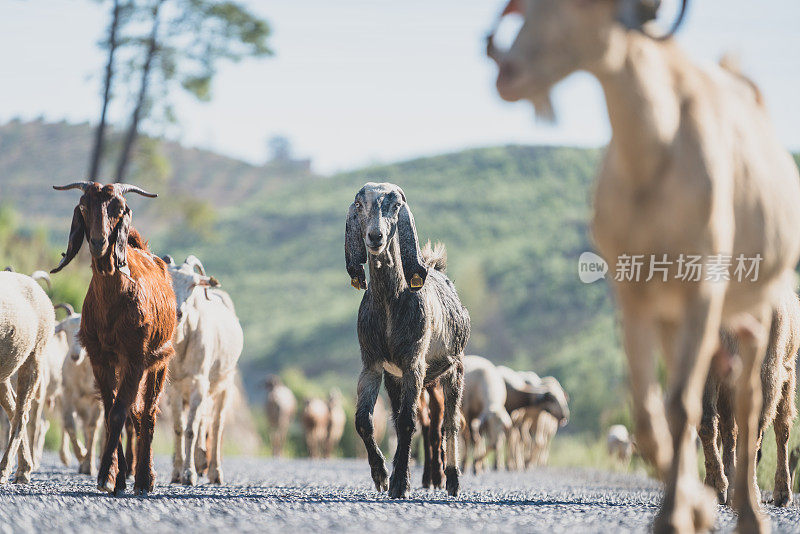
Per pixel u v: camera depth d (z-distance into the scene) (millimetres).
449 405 13680
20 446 13906
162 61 45375
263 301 141750
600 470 32625
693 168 6047
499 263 130500
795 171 7266
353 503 10586
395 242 11961
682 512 6016
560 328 108438
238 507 9828
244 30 44906
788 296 11781
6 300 12914
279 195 196000
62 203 176000
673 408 6070
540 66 5598
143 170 48031
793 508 12234
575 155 192500
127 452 14336
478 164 188625
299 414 50719
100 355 11984
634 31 5918
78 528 7738
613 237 6328
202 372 15797
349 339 119188
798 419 16547
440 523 8562
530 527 8367
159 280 12648
